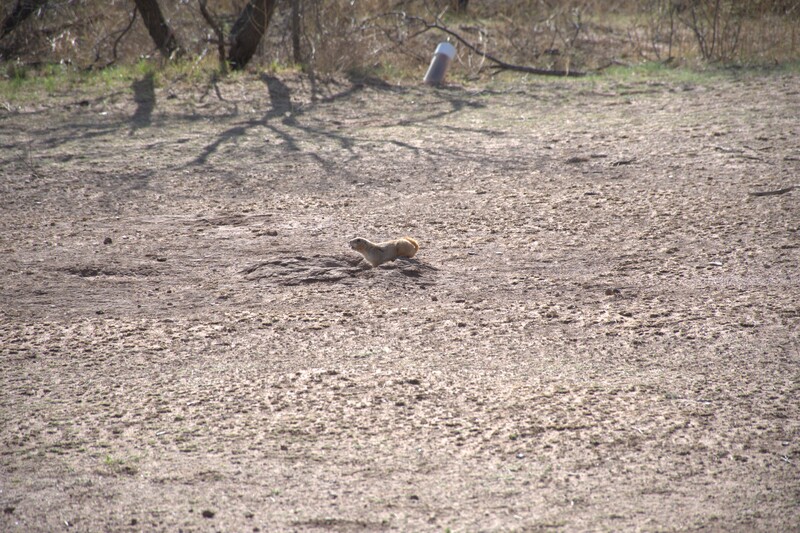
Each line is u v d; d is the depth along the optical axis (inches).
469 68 1381.6
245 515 281.6
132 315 472.7
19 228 641.0
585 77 1336.1
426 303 485.7
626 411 350.6
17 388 382.3
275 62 1355.8
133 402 366.9
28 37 1418.6
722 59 1390.3
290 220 657.6
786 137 873.5
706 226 615.2
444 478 302.7
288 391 374.6
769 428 335.0
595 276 526.0
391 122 1042.7
